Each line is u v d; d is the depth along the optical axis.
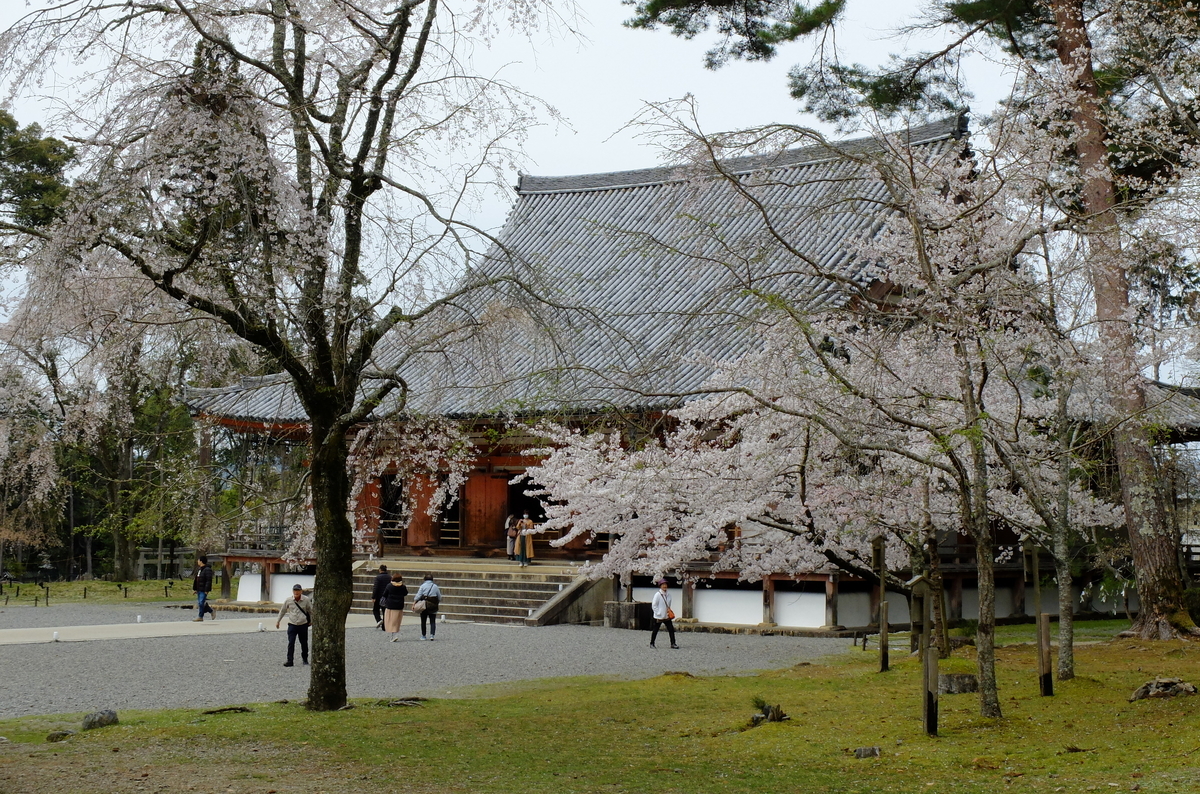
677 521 17.42
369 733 10.73
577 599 26.67
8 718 12.30
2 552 46.03
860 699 12.93
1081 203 17.17
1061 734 9.79
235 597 36.06
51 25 10.48
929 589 16.53
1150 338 14.28
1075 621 29.27
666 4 19.17
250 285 11.36
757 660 18.72
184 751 9.72
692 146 10.92
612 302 30.67
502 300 12.89
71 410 12.83
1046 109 12.88
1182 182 13.30
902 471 14.00
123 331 12.10
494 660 18.69
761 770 8.91
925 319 11.46
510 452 31.14
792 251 11.13
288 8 12.02
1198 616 18.66
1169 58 15.81
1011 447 12.70
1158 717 10.24
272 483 20.59
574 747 10.11
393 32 12.81
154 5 11.11
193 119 10.71
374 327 12.78
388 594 22.33
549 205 38.94
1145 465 18.56
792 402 12.84
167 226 11.28
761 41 19.38
